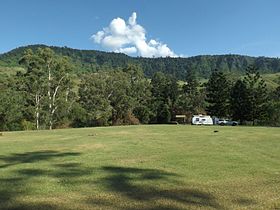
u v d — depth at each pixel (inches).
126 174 428.5
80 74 2758.4
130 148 693.3
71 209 289.1
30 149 703.7
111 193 338.6
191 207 293.1
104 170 455.2
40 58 2447.1
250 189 354.9
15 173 438.6
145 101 3117.6
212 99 3075.8
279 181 392.8
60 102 2491.4
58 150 677.3
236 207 294.2
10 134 1204.5
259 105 2780.5
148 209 287.9
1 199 318.7
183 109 3292.3
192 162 515.8
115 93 2775.6
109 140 863.7
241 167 475.2
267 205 300.2
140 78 3144.7
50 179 402.0
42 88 2463.1
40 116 2418.8
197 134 1039.0
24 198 322.3
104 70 3016.7
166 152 628.4
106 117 2645.2
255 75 2874.0
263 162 518.0
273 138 903.1
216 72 3102.9
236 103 2854.3
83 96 2709.2
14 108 2121.1
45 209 289.3
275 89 3139.8
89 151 652.7
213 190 350.3
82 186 367.9
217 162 516.4
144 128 1359.5
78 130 1323.8
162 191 346.3
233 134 1033.5
